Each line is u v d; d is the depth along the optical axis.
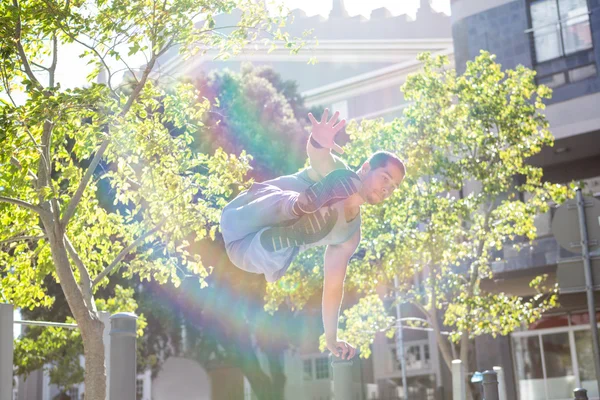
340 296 3.51
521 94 15.08
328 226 3.03
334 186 2.91
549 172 21.20
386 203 14.16
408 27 33.06
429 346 27.56
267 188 3.15
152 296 23.98
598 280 7.34
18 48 8.12
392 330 15.18
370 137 14.85
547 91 15.00
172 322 23.70
